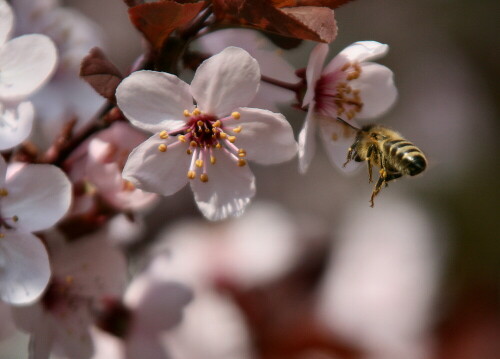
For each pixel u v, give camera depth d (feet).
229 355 1.37
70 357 1.02
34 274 0.96
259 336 1.46
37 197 0.96
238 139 0.96
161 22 0.94
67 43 1.14
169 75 0.95
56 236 1.02
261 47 1.02
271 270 1.51
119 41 1.76
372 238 1.60
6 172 0.96
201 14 0.96
